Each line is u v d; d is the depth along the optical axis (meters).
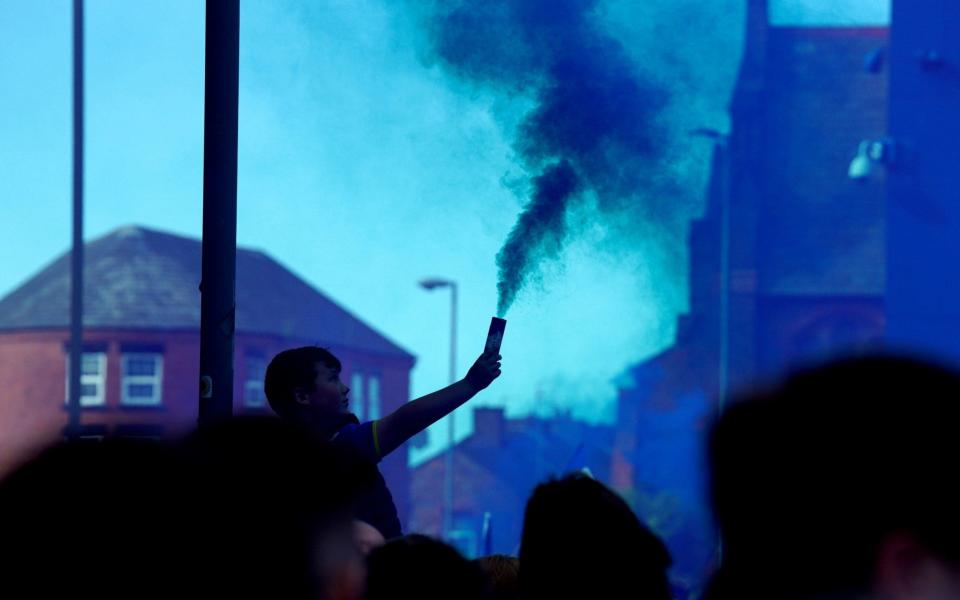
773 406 0.96
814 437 0.93
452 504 45.22
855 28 38.25
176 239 41.34
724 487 0.99
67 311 37.81
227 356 3.35
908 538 0.90
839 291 34.03
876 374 0.93
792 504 0.94
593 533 1.83
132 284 38.62
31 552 1.10
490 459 45.47
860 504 0.91
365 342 45.38
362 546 2.00
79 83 19.61
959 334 22.72
